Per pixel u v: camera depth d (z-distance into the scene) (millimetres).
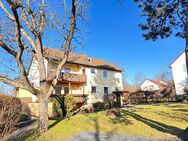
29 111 17438
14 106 12586
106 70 32875
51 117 16547
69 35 11156
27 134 10617
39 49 11055
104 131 9945
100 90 30719
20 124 14109
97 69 31219
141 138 8406
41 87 10750
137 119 13008
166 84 54656
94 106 22703
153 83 55594
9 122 11562
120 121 12305
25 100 23703
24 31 11195
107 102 25438
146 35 11969
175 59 37156
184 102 27375
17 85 10055
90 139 8625
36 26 10891
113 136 8945
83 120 12500
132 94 36344
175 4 10828
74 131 10047
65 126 11180
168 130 9625
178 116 14055
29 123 14484
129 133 9352
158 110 17844
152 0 11055
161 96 35219
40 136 9742
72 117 14023
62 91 26531
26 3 10141
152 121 12203
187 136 8281
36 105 17797
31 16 10734
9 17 9938
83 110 19266
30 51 11367
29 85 10141
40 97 10578
